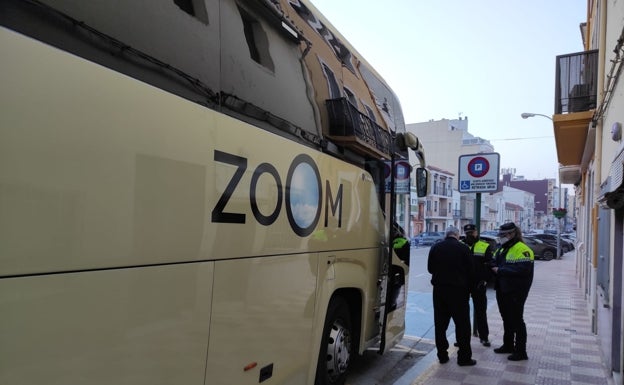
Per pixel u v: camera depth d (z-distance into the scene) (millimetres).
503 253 6254
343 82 4527
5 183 1527
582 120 8812
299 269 3484
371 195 5105
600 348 6492
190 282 2330
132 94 2027
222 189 2588
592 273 8305
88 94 1824
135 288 2014
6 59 1558
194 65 2443
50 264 1661
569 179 16891
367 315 4984
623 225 4812
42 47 1676
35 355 1628
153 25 2195
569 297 12203
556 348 6711
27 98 1604
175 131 2254
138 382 2039
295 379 3449
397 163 6078
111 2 1983
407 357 6477
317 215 3801
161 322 2156
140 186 2035
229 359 2660
